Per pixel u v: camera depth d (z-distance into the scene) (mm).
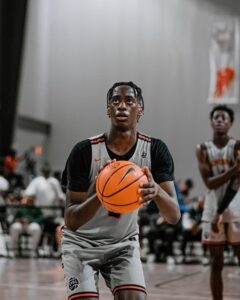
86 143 3516
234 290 8117
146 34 19500
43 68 20219
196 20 19078
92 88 19859
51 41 20219
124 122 3406
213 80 18531
